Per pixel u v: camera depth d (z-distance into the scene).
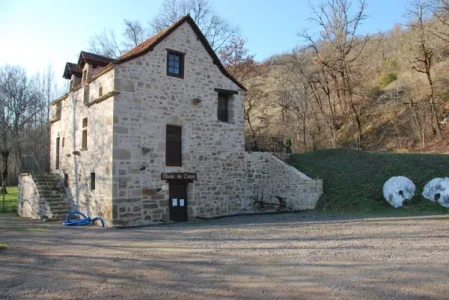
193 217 13.88
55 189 16.44
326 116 27.28
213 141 14.93
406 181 13.79
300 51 29.36
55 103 18.78
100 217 12.56
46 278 5.65
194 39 14.70
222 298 4.52
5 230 11.48
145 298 4.59
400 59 30.12
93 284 5.28
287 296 4.52
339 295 4.48
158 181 13.02
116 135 12.11
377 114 25.97
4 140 30.47
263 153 16.72
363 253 6.73
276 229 10.22
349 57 30.22
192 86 14.41
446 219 10.73
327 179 15.61
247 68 29.06
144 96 12.91
